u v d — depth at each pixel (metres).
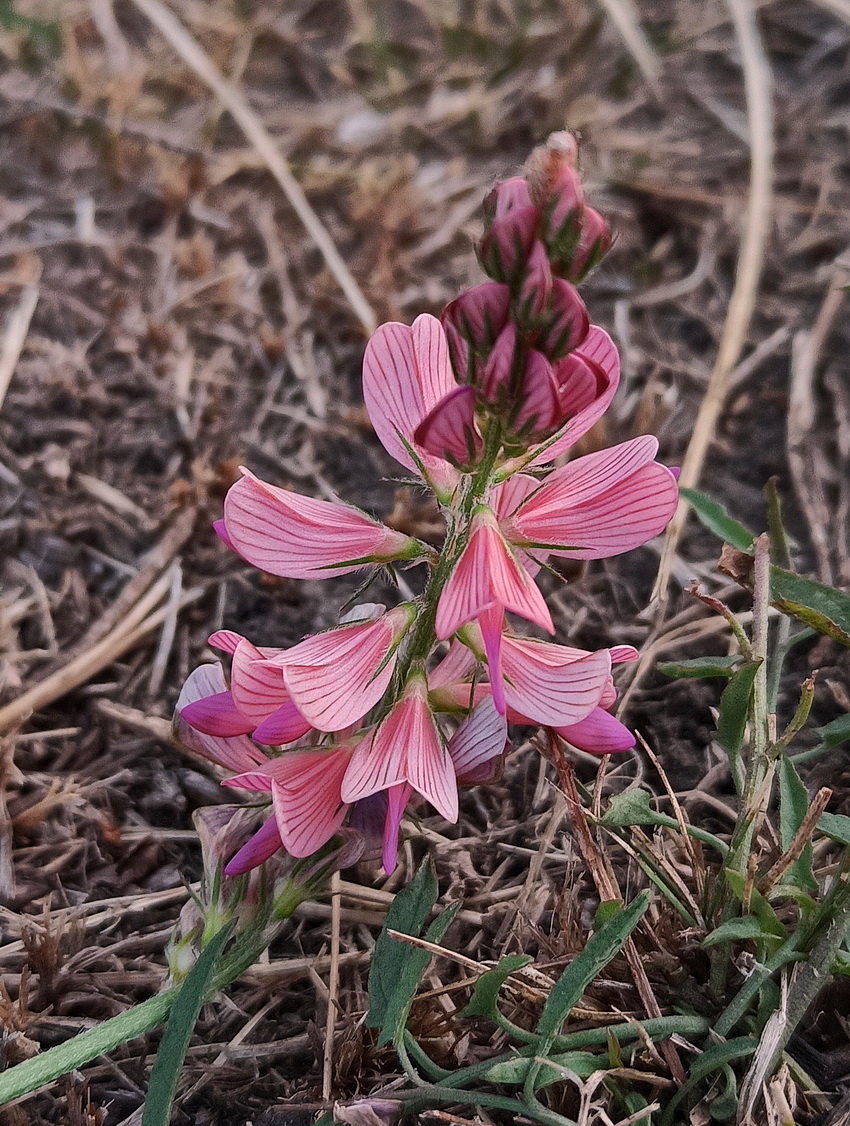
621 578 0.13
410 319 0.15
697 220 0.17
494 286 0.06
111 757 0.11
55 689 0.11
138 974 0.09
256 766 0.08
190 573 0.13
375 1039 0.08
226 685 0.08
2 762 0.11
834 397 0.14
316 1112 0.08
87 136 0.17
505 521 0.07
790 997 0.08
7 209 0.16
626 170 0.17
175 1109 0.09
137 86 0.17
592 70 0.19
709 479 0.14
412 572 0.13
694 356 0.15
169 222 0.16
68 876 0.10
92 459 0.13
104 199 0.16
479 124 0.18
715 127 0.18
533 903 0.10
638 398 0.15
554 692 0.07
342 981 0.09
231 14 0.19
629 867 0.10
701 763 0.11
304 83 0.19
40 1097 0.09
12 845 0.10
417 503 0.13
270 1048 0.09
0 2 0.18
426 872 0.08
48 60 0.18
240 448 0.14
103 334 0.15
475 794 0.11
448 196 0.17
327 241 0.15
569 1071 0.07
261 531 0.07
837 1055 0.08
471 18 0.19
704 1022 0.08
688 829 0.08
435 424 0.07
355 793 0.07
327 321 0.15
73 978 0.09
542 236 0.06
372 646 0.07
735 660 0.09
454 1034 0.09
